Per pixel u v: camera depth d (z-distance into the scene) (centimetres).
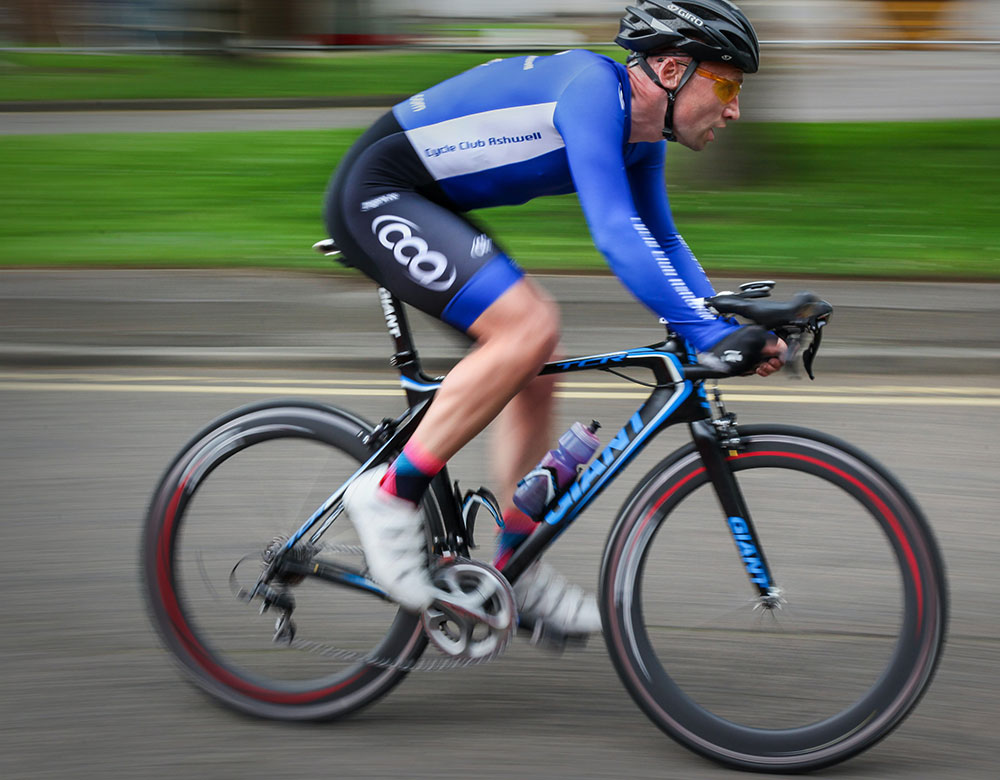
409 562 335
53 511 501
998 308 795
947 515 496
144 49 2711
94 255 952
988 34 3097
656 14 320
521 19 3388
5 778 324
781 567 354
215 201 1177
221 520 368
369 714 362
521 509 343
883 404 634
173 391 660
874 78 2175
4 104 1908
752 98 1220
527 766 333
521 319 322
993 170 1290
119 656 390
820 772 331
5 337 734
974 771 331
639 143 343
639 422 338
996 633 404
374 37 2855
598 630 351
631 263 309
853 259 930
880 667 345
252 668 367
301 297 831
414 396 348
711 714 335
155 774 327
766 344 304
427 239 329
